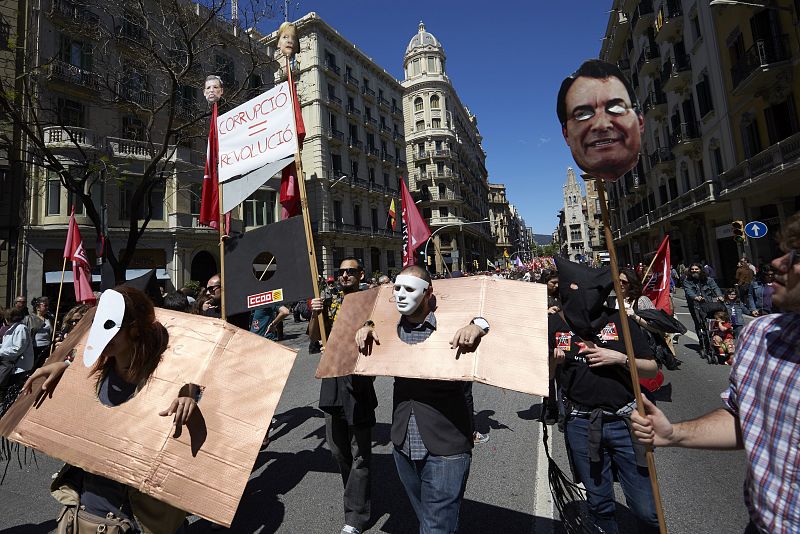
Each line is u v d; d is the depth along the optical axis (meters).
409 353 2.15
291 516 3.13
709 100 19.11
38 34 15.59
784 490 1.11
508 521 2.91
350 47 35.22
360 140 36.47
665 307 5.48
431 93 52.06
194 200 22.00
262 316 4.72
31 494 3.71
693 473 3.49
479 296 2.21
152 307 1.93
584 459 2.27
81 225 17.75
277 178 26.12
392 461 4.01
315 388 6.97
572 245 96.31
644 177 30.27
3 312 6.13
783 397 1.15
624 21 29.28
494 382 1.91
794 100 14.02
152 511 1.77
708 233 21.42
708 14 18.27
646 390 2.20
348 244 33.72
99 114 18.28
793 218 1.18
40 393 1.84
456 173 52.84
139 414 1.80
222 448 1.80
